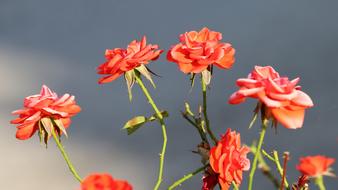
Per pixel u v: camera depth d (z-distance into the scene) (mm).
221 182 1522
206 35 1562
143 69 1560
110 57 1585
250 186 1415
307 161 1345
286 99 1400
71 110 1539
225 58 1548
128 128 1565
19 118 1538
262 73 1436
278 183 1403
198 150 1540
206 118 1554
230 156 1502
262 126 1423
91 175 1293
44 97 1532
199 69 1535
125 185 1294
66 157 1522
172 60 1556
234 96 1415
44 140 1537
